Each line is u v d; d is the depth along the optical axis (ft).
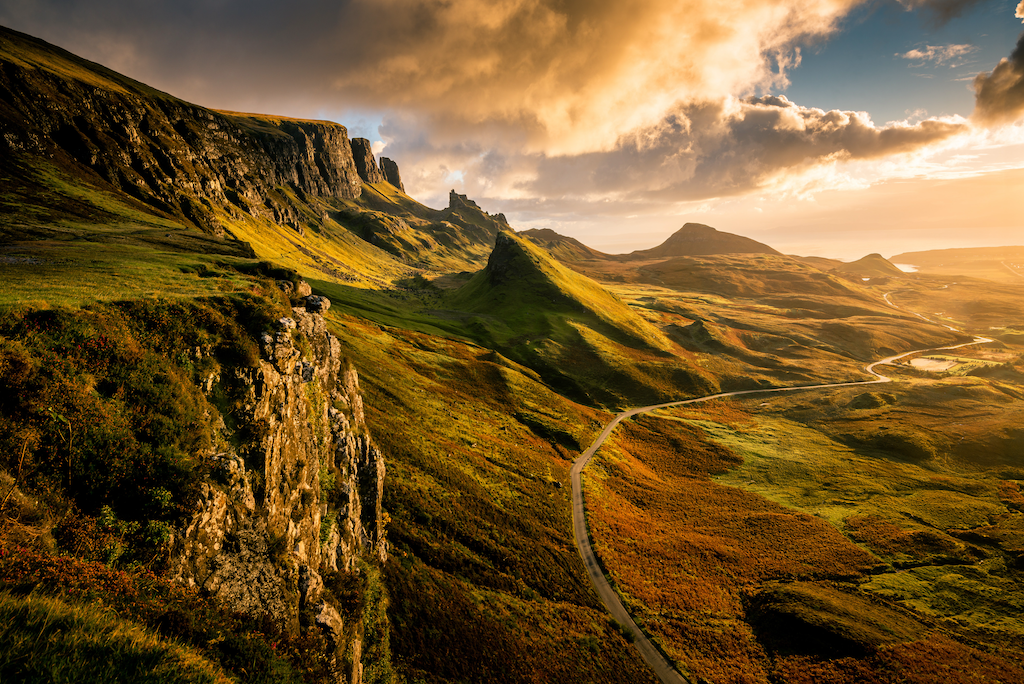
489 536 232.53
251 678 62.34
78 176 500.33
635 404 563.48
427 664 147.74
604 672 179.63
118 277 145.59
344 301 620.49
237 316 136.67
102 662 40.86
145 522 72.02
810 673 191.52
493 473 296.92
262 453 102.78
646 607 222.07
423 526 217.77
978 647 214.28
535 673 165.07
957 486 392.06
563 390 561.02
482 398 434.30
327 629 94.58
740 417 553.64
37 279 124.47
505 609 190.60
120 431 79.25
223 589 77.87
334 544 136.46
